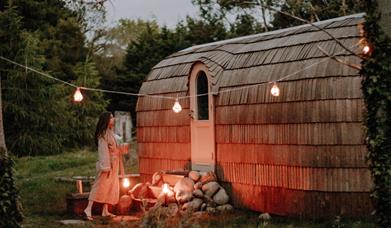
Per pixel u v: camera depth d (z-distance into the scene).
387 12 6.23
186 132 12.78
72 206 11.55
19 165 20.72
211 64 12.15
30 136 26.09
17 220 7.88
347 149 9.70
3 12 26.12
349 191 9.70
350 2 22.30
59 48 30.05
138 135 14.48
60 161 21.14
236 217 10.56
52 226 10.34
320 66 10.03
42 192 14.55
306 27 11.39
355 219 9.59
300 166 10.19
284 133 10.47
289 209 10.40
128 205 11.77
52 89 26.83
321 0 23.73
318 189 9.94
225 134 11.77
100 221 10.71
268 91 10.80
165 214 10.49
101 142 11.27
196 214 10.73
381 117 6.32
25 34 26.11
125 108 31.58
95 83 29.62
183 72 13.26
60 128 27.39
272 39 11.79
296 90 10.26
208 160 12.20
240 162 11.41
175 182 11.94
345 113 9.70
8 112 25.67
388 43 6.23
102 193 11.15
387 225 6.32
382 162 6.33
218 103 11.91
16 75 25.62
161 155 13.65
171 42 31.30
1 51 25.80
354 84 9.66
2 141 7.94
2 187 7.70
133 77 31.11
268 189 10.82
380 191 6.35
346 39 10.02
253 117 11.09
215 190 11.50
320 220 9.91
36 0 29.92
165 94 13.47
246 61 11.68
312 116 9.98
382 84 6.29
